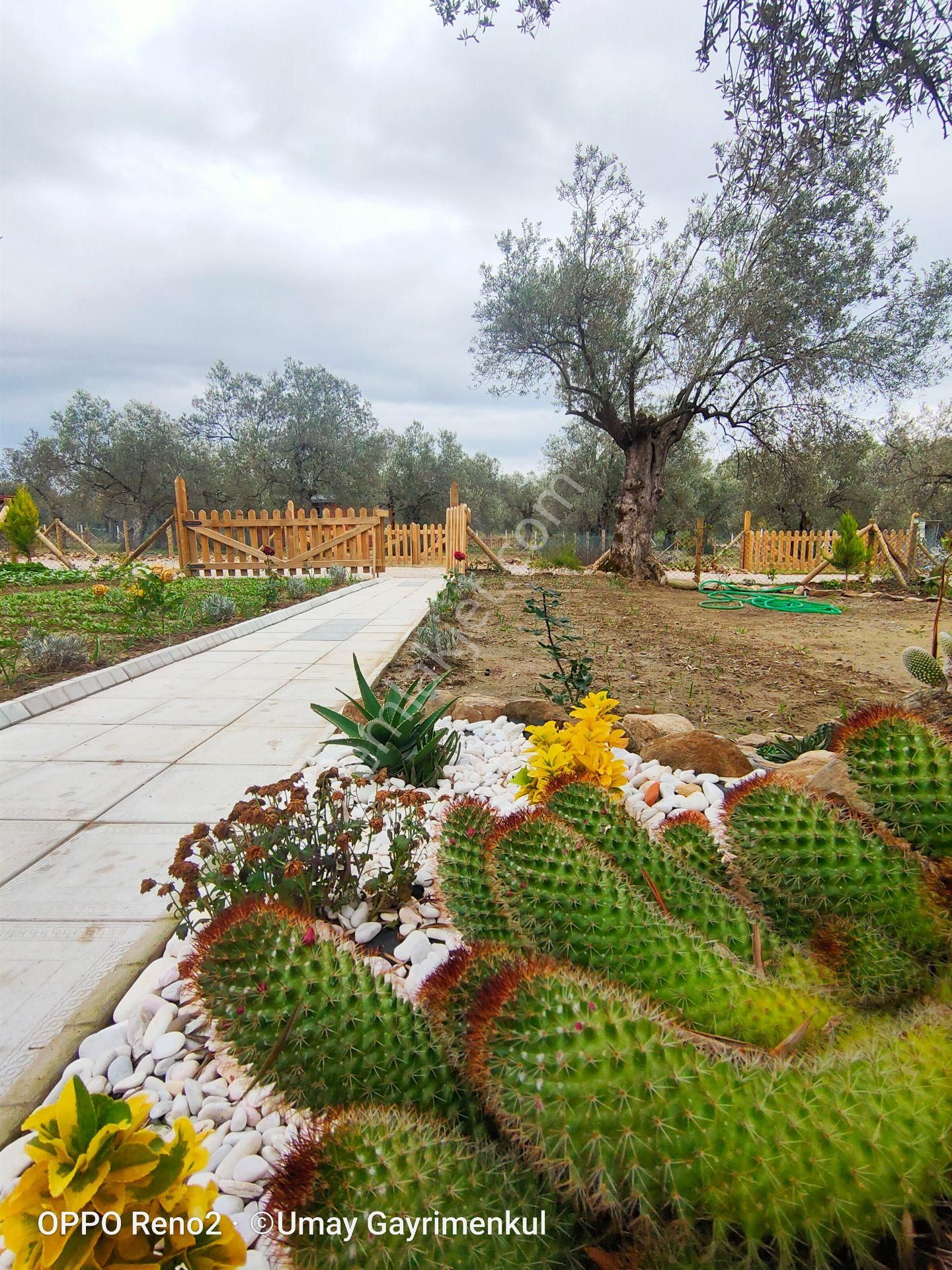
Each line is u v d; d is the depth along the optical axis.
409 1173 0.75
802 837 1.18
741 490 25.12
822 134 2.92
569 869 1.11
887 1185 0.67
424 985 1.08
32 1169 0.68
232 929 1.03
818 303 11.59
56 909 2.01
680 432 14.69
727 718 4.22
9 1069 1.42
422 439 28.88
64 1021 1.55
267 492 24.86
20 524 15.33
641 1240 0.74
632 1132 0.69
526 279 13.83
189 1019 1.56
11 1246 0.65
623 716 3.83
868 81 2.60
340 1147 0.78
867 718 1.27
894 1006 1.00
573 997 0.80
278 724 3.90
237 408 26.59
